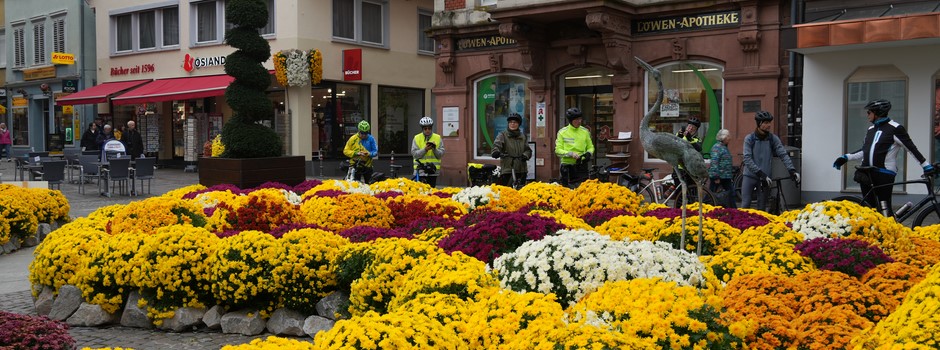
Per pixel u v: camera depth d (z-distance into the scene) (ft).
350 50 96.89
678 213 29.55
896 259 20.98
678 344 13.35
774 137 44.57
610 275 16.93
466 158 79.20
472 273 17.93
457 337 14.49
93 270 24.67
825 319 15.10
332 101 98.27
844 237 22.85
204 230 24.90
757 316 15.24
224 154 63.21
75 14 119.65
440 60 79.56
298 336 23.00
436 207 32.22
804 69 57.41
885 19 49.03
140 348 22.07
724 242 23.73
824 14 57.06
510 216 22.62
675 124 66.59
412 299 17.58
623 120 68.49
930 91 52.60
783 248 20.38
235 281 22.99
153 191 74.69
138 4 109.60
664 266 17.39
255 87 64.49
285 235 23.84
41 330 17.44
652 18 66.64
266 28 96.37
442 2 78.79
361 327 13.75
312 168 96.02
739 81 62.59
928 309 12.96
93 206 61.62
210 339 23.00
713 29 63.67
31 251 39.96
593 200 31.71
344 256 22.89
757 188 44.50
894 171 37.55
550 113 73.10
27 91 133.39
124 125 110.83
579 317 14.69
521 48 71.51
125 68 112.47
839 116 56.08
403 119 107.45
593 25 64.03
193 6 103.96
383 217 31.35
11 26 135.23
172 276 23.70
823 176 56.95
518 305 15.20
